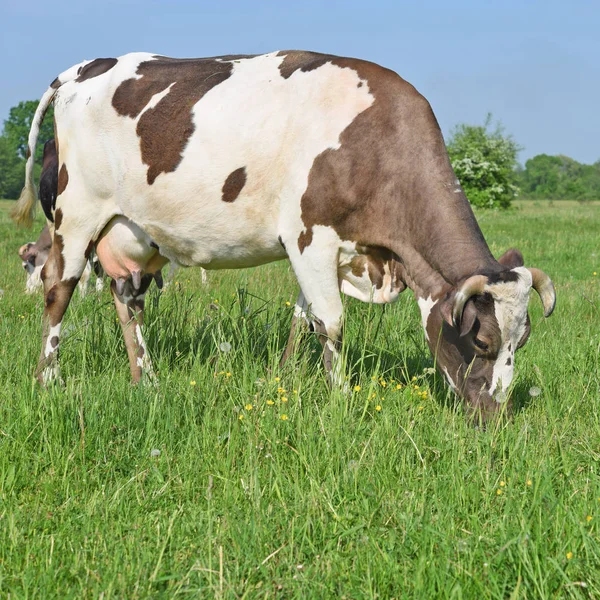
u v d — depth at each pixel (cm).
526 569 269
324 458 371
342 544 310
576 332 647
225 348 475
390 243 454
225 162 475
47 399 416
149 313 596
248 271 923
